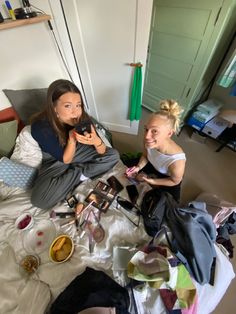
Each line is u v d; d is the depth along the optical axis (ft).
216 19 4.47
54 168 3.97
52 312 2.40
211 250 2.94
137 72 5.15
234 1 4.13
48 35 4.63
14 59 4.37
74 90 3.32
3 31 3.93
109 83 5.78
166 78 6.57
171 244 2.98
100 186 3.81
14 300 2.61
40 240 3.25
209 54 5.02
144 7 3.95
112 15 4.27
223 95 6.16
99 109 6.68
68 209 3.61
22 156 4.10
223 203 4.04
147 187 3.76
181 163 3.34
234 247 4.01
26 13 3.78
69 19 4.60
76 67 5.69
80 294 2.44
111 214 3.40
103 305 2.31
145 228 3.25
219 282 2.83
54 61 5.11
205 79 5.92
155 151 3.57
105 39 4.78
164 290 2.56
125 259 2.84
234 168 5.65
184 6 4.86
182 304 2.47
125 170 4.22
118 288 2.51
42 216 3.54
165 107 3.17
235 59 4.58
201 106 6.07
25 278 2.83
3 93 4.52
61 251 3.04
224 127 5.74
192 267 2.76
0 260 3.00
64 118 3.47
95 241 3.08
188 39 5.25
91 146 4.26
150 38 6.17
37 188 3.70
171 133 3.30
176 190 3.91
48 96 3.30
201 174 5.50
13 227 3.34
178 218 3.05
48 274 2.81
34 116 3.92
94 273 2.64
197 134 6.33
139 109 6.06
